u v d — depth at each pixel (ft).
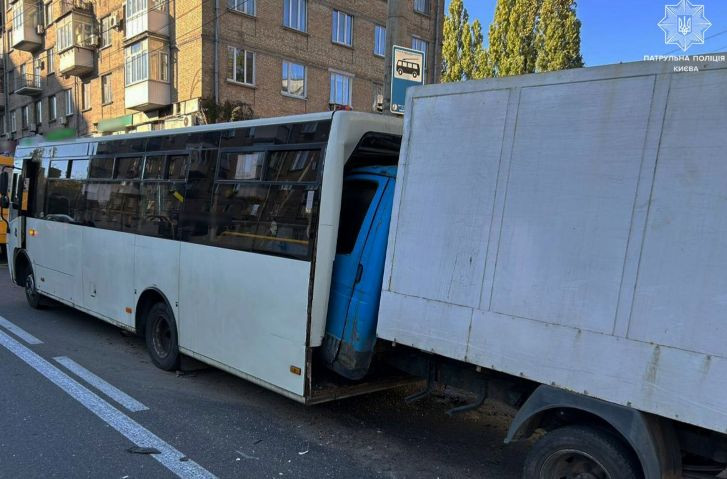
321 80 80.64
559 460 10.09
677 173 8.45
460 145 11.10
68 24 88.07
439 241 11.31
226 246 16.12
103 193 22.33
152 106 72.74
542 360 9.70
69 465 12.25
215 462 12.79
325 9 80.43
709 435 9.19
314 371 14.57
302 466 12.87
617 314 8.90
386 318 12.16
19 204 29.22
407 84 24.32
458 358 10.88
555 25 87.86
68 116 99.14
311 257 13.47
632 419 8.77
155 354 19.45
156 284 19.06
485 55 96.99
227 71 69.31
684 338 8.22
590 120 9.37
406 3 24.94
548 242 9.73
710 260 8.06
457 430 15.66
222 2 68.08
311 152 13.82
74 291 24.22
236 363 15.71
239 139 16.02
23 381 17.44
